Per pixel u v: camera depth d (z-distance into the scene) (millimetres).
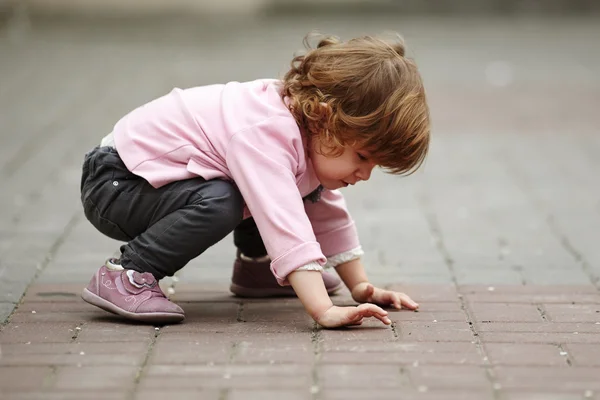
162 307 5406
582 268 6957
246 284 6160
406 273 6801
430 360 4781
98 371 4602
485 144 12016
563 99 15102
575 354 4914
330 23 23672
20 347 4969
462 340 5125
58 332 5238
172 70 17047
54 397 4273
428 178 10289
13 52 19359
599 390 4402
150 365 4691
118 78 16250
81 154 10891
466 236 7965
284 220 5242
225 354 4852
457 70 17750
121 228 5660
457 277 6680
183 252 5449
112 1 24562
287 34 21844
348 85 5250
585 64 18469
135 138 5535
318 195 5828
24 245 7418
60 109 13562
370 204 9180
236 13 24797
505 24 24156
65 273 6672
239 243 6109
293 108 5391
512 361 4789
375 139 5266
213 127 5441
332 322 5219
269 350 4914
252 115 5398
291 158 5340
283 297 6211
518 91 15773
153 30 22891
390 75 5289
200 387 4391
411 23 24031
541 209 8961
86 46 20328
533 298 6066
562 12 25984
